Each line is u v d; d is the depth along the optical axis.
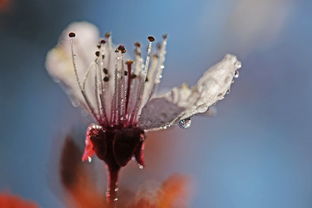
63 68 0.16
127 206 0.15
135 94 0.15
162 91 0.17
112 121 0.15
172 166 0.18
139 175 0.16
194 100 0.15
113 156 0.15
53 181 0.15
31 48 0.23
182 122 0.15
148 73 0.15
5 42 0.23
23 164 0.20
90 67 0.16
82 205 0.15
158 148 0.18
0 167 0.20
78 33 0.16
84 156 0.15
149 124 0.15
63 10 0.24
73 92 0.16
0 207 0.15
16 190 0.19
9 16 0.23
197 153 0.20
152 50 0.17
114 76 0.15
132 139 0.15
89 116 0.15
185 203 0.15
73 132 0.15
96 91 0.15
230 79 0.15
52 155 0.15
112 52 0.16
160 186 0.15
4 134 0.21
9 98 0.22
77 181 0.15
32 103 0.22
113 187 0.15
